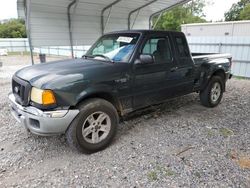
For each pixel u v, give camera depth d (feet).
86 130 10.50
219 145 11.60
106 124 11.23
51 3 25.40
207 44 38.42
